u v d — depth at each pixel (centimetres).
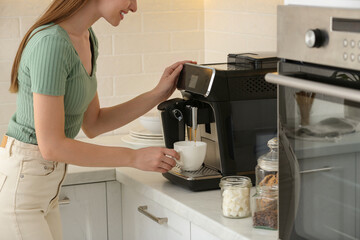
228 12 286
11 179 182
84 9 186
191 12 304
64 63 171
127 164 184
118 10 187
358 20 114
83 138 290
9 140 185
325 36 123
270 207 164
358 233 124
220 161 198
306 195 138
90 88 192
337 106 125
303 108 135
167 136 211
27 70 175
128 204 235
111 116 221
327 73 126
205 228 178
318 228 135
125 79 297
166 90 220
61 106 173
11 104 277
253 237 160
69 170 234
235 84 193
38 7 274
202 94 193
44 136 172
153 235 216
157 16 297
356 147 121
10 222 183
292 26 134
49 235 188
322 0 126
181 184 203
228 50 289
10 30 271
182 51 305
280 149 146
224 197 177
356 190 123
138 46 296
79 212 236
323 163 131
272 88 197
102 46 289
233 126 195
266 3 256
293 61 137
